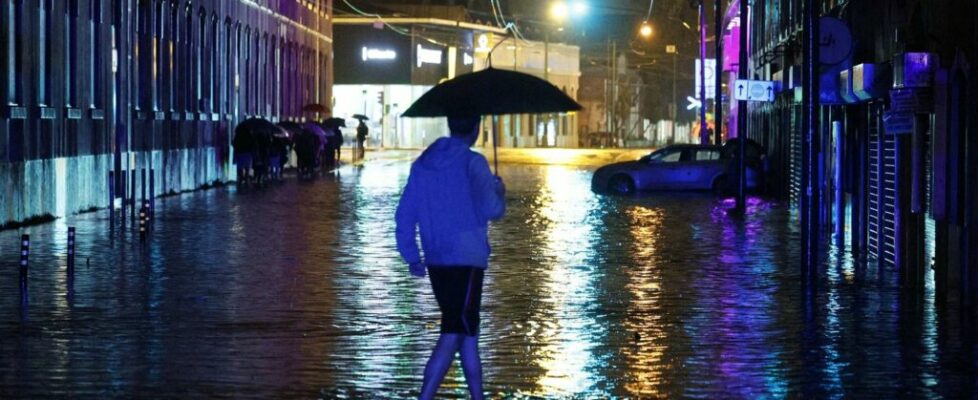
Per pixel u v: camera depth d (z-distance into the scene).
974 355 21.44
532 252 38.06
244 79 90.38
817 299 28.17
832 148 43.75
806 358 21.17
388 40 174.12
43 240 41.12
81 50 55.69
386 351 21.53
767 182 69.88
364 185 78.62
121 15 61.41
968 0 25.94
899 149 33.06
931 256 29.83
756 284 30.70
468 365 16.58
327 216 52.44
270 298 27.70
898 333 23.61
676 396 18.36
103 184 58.69
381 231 45.00
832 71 37.97
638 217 52.62
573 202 62.66
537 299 28.02
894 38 33.06
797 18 58.66
